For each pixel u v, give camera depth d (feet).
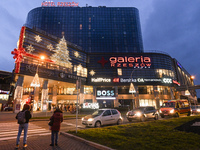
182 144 17.65
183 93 183.93
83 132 26.96
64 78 134.31
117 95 160.76
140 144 18.35
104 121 37.55
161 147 16.55
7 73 159.12
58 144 20.21
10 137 25.72
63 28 229.86
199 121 34.60
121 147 17.12
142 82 166.30
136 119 46.14
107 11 246.47
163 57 182.70
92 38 228.43
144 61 174.91
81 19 237.25
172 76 180.86
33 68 110.73
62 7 242.78
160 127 30.63
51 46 131.34
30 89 150.10
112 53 176.35
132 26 241.76
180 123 35.19
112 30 235.81
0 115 73.51
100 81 164.25
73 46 156.66
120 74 169.07
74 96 158.30
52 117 19.88
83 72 161.38
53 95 143.84
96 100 156.46
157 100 162.20
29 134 28.84
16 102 99.96
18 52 103.65
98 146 18.03
